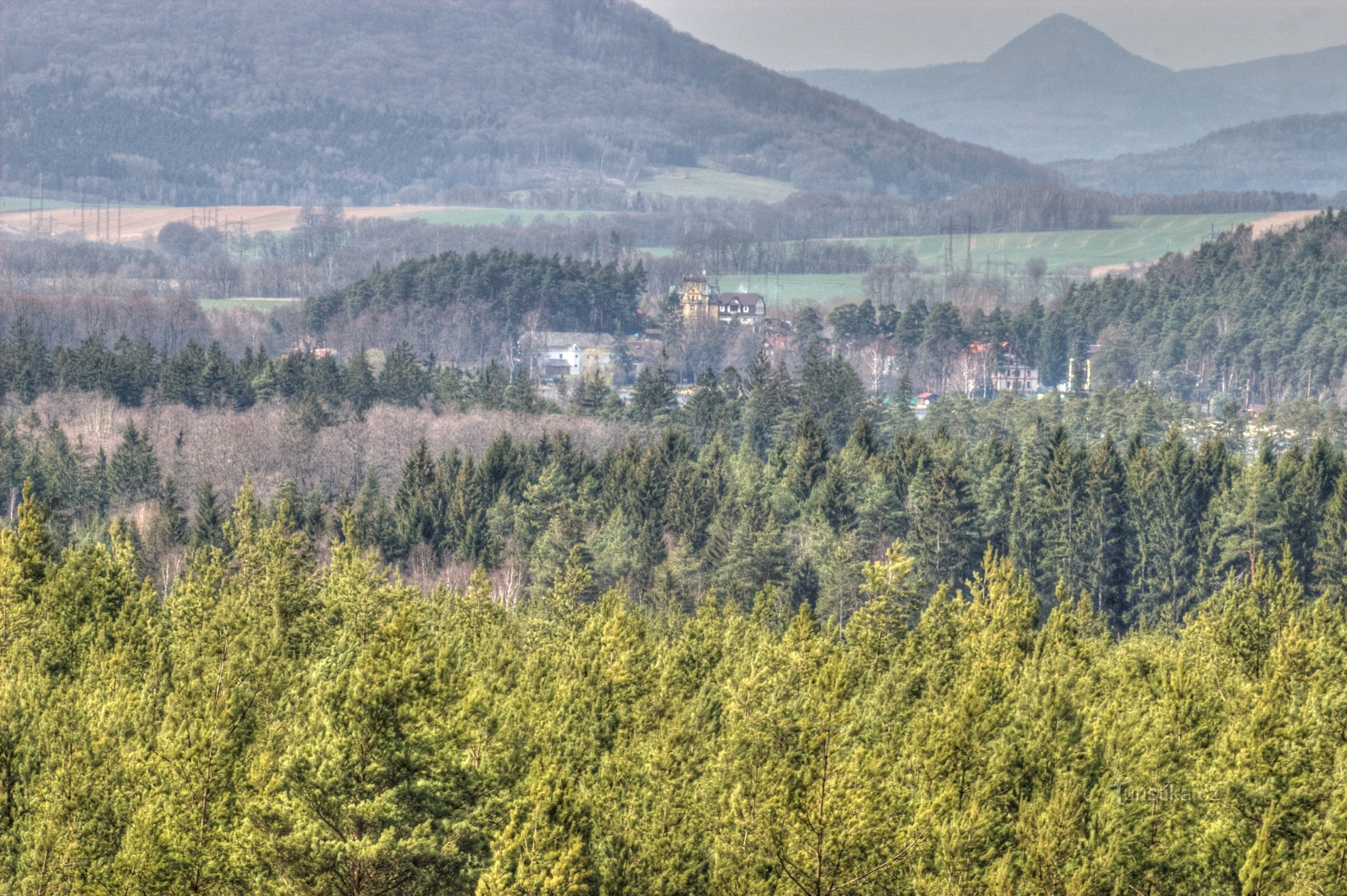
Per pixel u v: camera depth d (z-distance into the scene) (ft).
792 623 602.03
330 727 347.15
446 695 354.74
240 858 346.33
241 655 453.99
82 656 533.55
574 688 513.04
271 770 363.97
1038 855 379.76
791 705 429.79
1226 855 393.70
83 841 364.58
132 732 425.28
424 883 338.13
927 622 648.38
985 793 404.57
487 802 353.10
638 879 391.45
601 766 462.60
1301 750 409.49
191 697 421.18
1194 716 477.77
